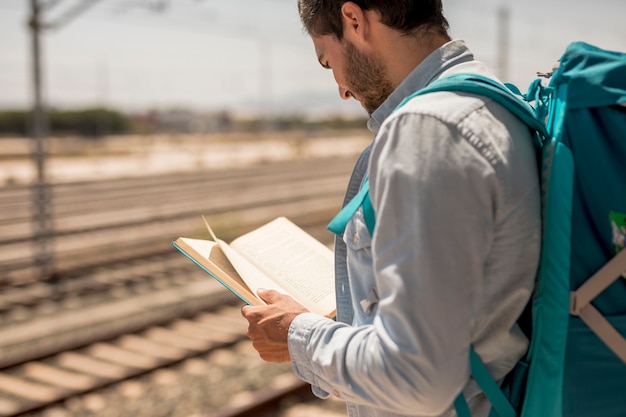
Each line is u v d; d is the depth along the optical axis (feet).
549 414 3.72
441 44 4.25
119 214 42.39
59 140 128.16
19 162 84.02
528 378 3.75
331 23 4.28
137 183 57.98
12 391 15.70
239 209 44.60
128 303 23.53
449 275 3.37
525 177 3.64
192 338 19.56
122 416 14.28
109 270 28.17
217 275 4.81
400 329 3.43
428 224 3.39
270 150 110.32
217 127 162.61
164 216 40.68
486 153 3.52
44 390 15.76
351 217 4.10
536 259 3.68
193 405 14.82
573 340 3.72
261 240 5.68
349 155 99.30
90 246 32.81
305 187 58.80
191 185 57.41
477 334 3.63
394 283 3.44
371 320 4.03
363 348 3.65
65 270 27.40
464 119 3.57
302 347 4.08
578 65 3.92
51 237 28.22
